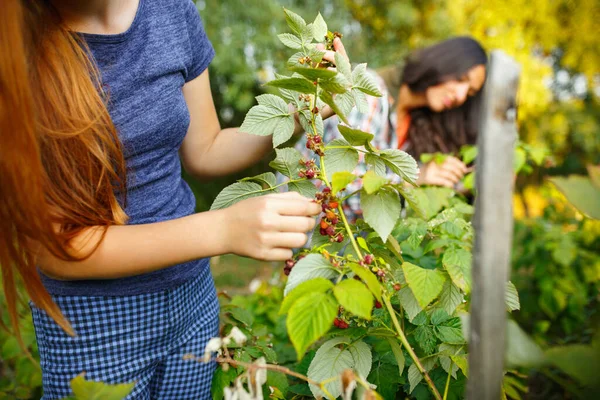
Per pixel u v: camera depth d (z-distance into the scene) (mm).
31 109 825
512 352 808
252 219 833
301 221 833
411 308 1001
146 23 1039
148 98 1021
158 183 1082
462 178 2186
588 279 2320
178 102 1083
